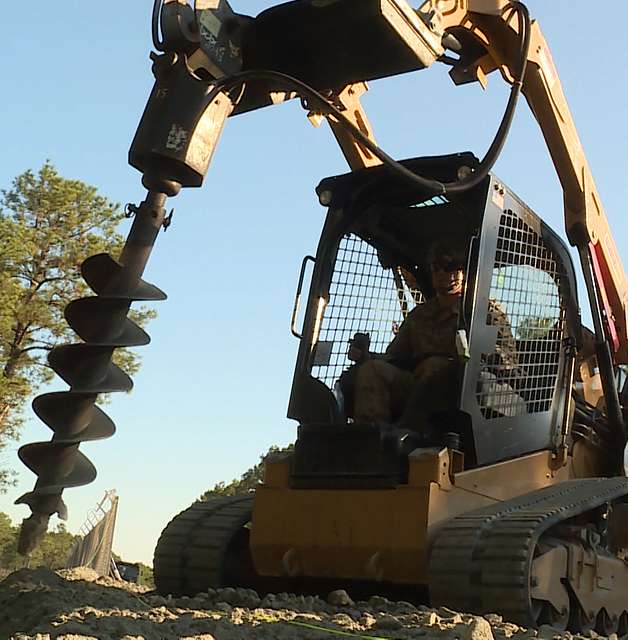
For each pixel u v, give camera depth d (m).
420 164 7.15
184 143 5.39
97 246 26.09
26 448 4.59
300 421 7.02
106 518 22.19
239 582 7.30
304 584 7.24
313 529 6.47
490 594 5.62
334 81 6.73
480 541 5.84
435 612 5.52
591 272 8.64
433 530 6.09
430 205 7.58
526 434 7.12
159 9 5.66
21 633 4.14
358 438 6.50
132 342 4.89
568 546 6.34
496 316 6.93
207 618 4.80
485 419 6.69
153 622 4.47
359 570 6.32
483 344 6.73
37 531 4.49
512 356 7.09
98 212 27.08
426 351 7.27
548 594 5.98
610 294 9.17
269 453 7.00
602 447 8.44
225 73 5.96
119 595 5.91
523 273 7.36
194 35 5.69
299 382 7.08
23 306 25.11
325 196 7.59
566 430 7.59
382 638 4.36
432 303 7.48
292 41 6.27
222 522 7.34
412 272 8.22
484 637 4.03
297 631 4.52
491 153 6.77
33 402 4.68
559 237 7.98
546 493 6.78
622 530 7.25
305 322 7.25
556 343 7.68
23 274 26.23
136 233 5.21
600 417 8.70
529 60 8.12
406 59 6.41
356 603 6.24
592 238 8.79
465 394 6.52
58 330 25.73
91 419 4.78
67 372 4.80
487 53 8.09
